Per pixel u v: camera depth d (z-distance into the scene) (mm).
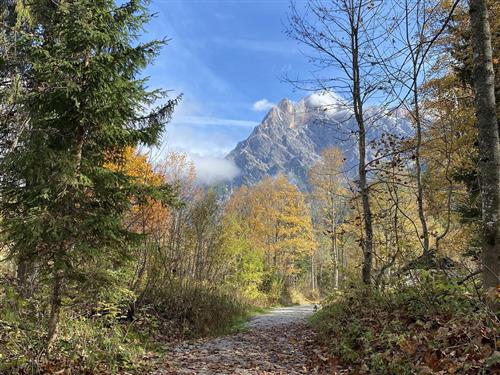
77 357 5703
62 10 5773
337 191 23656
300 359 7664
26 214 5629
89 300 6273
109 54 6070
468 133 10523
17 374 5023
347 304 9430
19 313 6238
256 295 28578
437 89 11570
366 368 5641
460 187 12664
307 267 48750
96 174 6078
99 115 5945
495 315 4594
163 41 6301
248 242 28141
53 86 5750
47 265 5777
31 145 5453
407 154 10070
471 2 5648
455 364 4176
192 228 15547
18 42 5746
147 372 6285
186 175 18984
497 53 9852
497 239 5066
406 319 6652
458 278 6965
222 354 8328
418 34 9039
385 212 10359
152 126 6844
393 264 9523
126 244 6387
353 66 11070
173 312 13031
